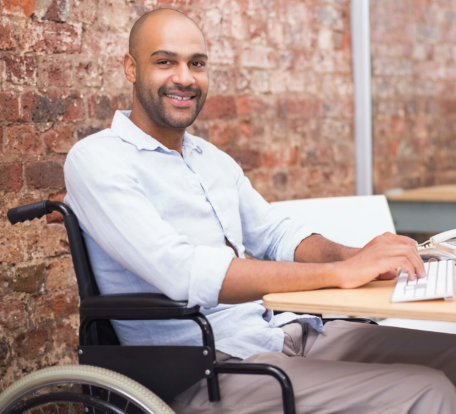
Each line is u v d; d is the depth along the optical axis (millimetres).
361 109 3711
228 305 1855
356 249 1921
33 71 2354
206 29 2953
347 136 3688
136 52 1850
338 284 1578
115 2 2602
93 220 1709
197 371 1586
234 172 2078
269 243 2074
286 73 3326
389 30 3756
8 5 2277
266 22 3215
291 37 3346
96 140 1775
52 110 2410
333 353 1941
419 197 3771
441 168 3920
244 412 1607
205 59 1872
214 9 2980
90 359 1670
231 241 1927
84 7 2498
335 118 3611
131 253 1657
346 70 3666
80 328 1677
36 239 2369
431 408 1524
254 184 3199
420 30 3822
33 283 2363
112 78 2605
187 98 1837
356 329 1989
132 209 1670
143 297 1610
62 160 2449
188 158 1923
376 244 1634
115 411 1568
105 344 1787
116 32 2611
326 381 1607
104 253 1773
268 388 1621
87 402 1589
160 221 1674
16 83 2307
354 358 1919
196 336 1788
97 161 1722
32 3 2340
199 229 1850
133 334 1798
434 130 3889
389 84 3779
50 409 2400
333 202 2453
